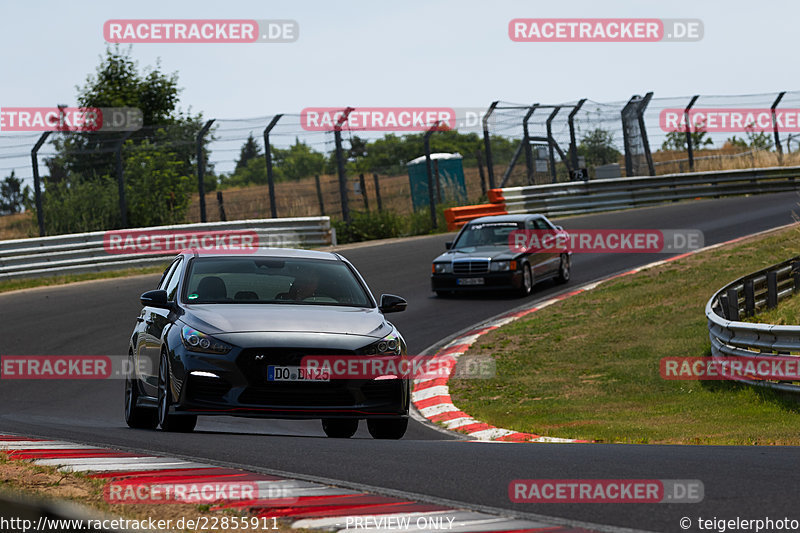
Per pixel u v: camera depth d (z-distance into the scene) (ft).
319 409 91.40
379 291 251.39
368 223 363.97
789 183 455.22
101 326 205.05
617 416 134.82
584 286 252.01
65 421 124.47
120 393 152.35
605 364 169.58
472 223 259.19
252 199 514.68
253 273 106.42
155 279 265.54
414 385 164.96
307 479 64.59
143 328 108.06
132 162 350.84
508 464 74.23
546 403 146.72
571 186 395.75
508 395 154.30
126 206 331.36
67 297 239.71
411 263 289.53
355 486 62.64
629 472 70.08
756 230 315.17
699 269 246.88
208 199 566.36
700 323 189.98
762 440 107.34
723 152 537.24
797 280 210.38
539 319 209.87
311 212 382.01
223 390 90.07
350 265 112.78
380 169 602.85
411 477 67.31
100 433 92.73
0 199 318.86
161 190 351.46
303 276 107.24
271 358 90.53
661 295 221.05
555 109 403.13
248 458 74.54
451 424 135.03
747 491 62.44
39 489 57.52
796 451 84.23
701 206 393.50
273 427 128.47
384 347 95.30
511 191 379.35
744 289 192.44
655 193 421.18
